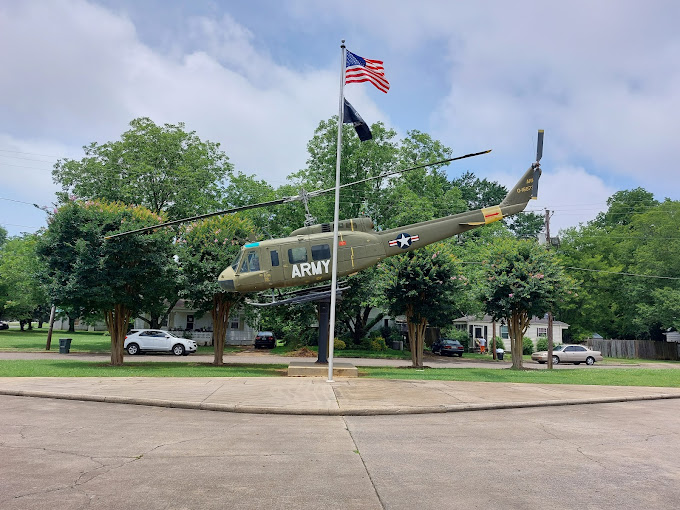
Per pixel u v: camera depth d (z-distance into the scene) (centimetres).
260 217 3909
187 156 3881
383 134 4194
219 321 2300
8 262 4631
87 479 580
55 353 3095
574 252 5509
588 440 845
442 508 504
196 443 773
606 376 1975
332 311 1552
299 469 639
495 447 780
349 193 4069
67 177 3638
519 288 2380
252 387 1341
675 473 650
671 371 2375
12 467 624
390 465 666
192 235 2217
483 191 7962
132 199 3650
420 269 2297
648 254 4944
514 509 504
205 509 489
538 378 1823
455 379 1698
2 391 1213
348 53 1612
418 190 4316
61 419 939
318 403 1113
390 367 2420
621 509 509
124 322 2128
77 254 1961
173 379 1498
